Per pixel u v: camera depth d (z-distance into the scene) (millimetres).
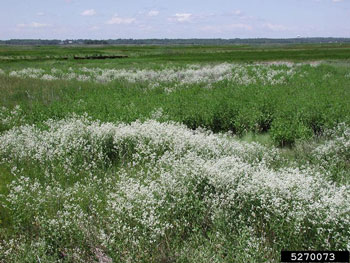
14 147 9562
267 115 12320
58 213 5855
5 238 5594
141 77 26516
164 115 12812
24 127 11359
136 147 9266
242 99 14727
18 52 79812
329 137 10383
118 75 27672
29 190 7031
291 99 13797
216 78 24703
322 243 4902
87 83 23297
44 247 5055
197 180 6562
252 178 6344
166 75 27469
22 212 6016
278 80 21125
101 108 14672
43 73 30578
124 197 6168
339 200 5293
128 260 4832
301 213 5094
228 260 4637
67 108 14867
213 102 13797
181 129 10430
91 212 6184
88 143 9812
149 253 4992
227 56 58219
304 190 5648
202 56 59844
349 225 5047
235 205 5727
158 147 8977
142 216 5418
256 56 56562
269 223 5395
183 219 5551
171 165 7664
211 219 5633
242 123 11992
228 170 6672
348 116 11133
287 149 9898
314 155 8758
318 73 25047
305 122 11391
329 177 7207
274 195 5559
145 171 7988
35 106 15680
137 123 11000
